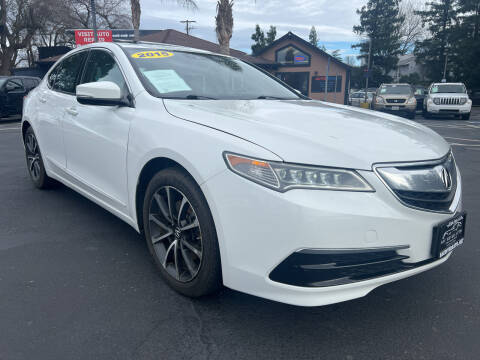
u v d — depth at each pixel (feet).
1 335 6.34
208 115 7.27
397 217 6.02
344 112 8.88
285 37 90.99
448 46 153.99
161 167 7.89
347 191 5.87
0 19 90.99
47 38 104.47
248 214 5.95
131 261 9.07
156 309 7.16
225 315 7.02
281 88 11.27
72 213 12.12
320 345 6.27
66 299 7.45
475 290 8.01
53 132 11.82
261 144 6.14
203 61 10.68
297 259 5.75
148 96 8.42
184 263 7.57
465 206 13.55
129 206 8.53
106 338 6.33
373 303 7.49
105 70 10.08
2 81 43.32
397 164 6.26
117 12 98.73
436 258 6.59
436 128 42.29
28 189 14.64
